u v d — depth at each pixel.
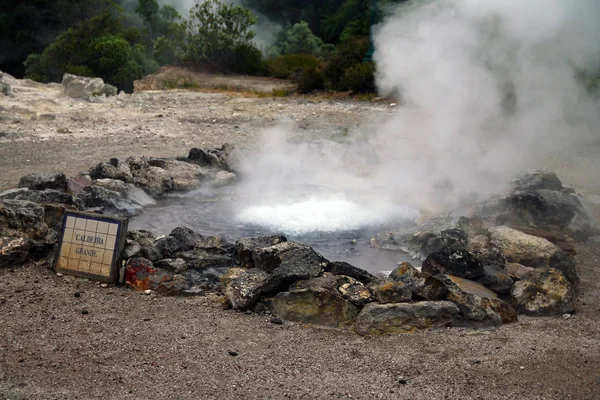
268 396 3.85
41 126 14.37
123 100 19.83
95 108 17.73
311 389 3.93
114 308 5.11
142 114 16.70
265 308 5.14
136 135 13.58
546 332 4.77
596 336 4.70
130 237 6.15
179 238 6.18
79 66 32.53
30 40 43.94
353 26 30.59
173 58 35.00
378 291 5.02
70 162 10.74
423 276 5.08
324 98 20.27
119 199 8.16
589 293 5.62
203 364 4.21
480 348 4.50
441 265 5.48
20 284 5.50
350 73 20.86
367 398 3.84
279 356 4.35
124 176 8.89
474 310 4.89
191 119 15.87
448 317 4.86
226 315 5.05
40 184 8.13
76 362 4.21
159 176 8.93
